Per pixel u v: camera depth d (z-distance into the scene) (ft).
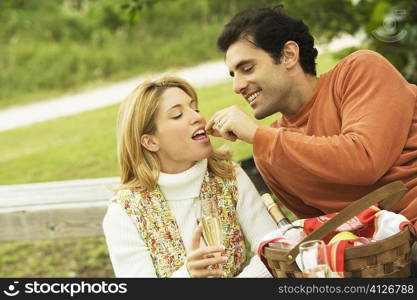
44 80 67.82
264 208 14.85
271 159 13.58
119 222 13.92
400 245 11.48
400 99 13.62
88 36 77.10
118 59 70.69
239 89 14.58
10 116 58.90
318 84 14.58
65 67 69.46
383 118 13.28
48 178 36.27
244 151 33.58
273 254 11.89
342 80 14.17
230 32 14.58
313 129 14.53
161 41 74.79
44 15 79.61
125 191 14.19
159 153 14.42
